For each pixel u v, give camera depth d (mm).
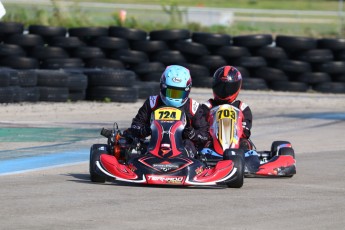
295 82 78625
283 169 33594
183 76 31766
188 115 32094
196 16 127000
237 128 34156
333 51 79062
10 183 30078
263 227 22938
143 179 28922
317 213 25562
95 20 115625
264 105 67125
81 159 38375
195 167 29500
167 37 77312
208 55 77938
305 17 152250
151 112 32250
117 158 31719
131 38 76562
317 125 55500
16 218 22938
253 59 77938
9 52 72750
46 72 62906
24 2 120938
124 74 65250
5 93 59094
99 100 65000
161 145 30172
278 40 78812
